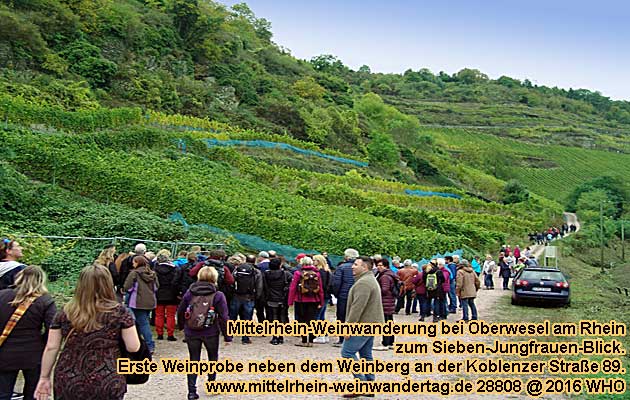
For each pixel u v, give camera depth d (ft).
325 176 188.75
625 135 630.33
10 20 188.65
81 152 114.01
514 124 597.93
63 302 46.60
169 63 257.96
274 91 292.20
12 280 25.48
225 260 49.29
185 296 30.78
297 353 42.29
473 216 215.31
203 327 30.09
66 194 98.53
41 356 22.80
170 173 119.24
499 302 77.61
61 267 61.16
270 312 46.37
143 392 31.32
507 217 233.55
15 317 22.41
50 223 80.84
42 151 104.99
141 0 300.20
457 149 437.99
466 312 57.31
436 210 211.82
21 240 56.34
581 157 505.66
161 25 279.49
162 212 100.58
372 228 112.57
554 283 71.41
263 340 47.67
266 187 139.74
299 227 96.17
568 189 418.92
